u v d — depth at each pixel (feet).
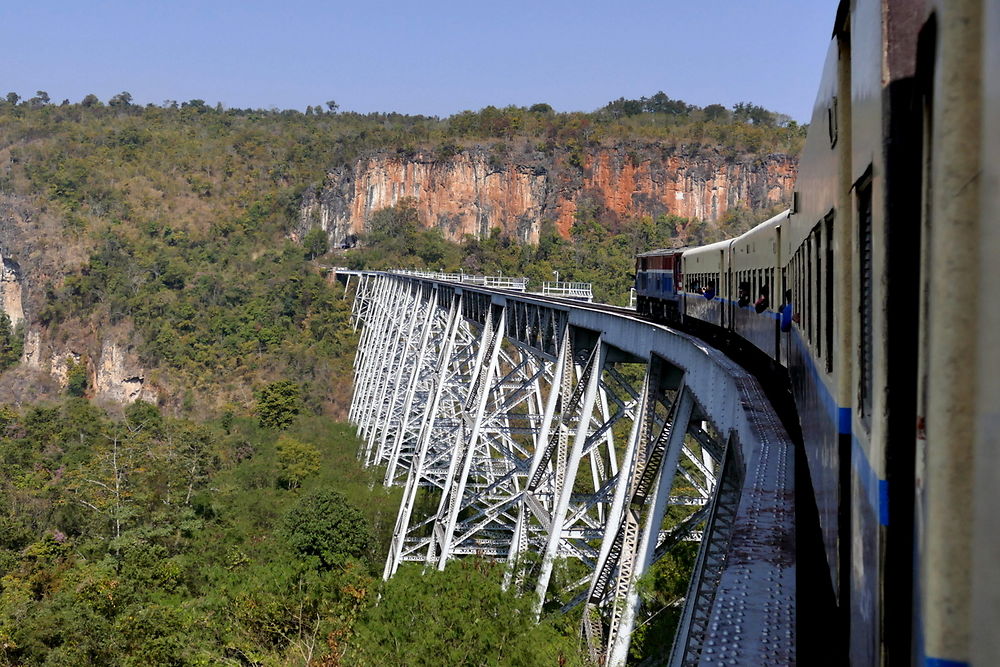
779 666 17.90
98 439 261.44
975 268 10.09
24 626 111.24
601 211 547.08
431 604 73.82
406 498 152.87
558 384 97.81
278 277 454.81
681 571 73.41
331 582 100.12
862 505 16.71
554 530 80.64
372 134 607.37
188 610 108.47
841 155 20.65
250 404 357.20
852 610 18.49
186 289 446.60
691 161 547.90
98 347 415.85
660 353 66.03
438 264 485.15
